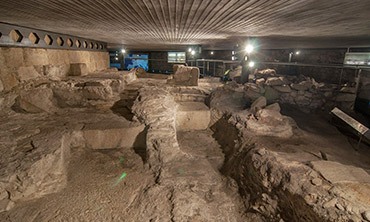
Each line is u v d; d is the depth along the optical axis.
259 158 3.89
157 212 3.43
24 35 5.78
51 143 4.06
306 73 10.35
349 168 3.43
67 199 3.57
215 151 5.54
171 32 6.52
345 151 4.69
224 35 6.92
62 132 4.61
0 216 3.12
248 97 7.38
